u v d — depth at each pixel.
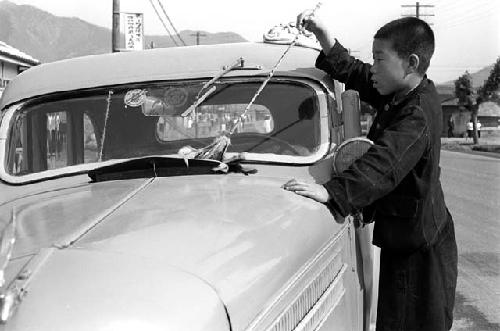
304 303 1.82
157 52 2.94
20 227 1.71
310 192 2.08
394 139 2.11
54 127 2.89
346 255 2.30
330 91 2.73
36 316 1.24
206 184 2.12
